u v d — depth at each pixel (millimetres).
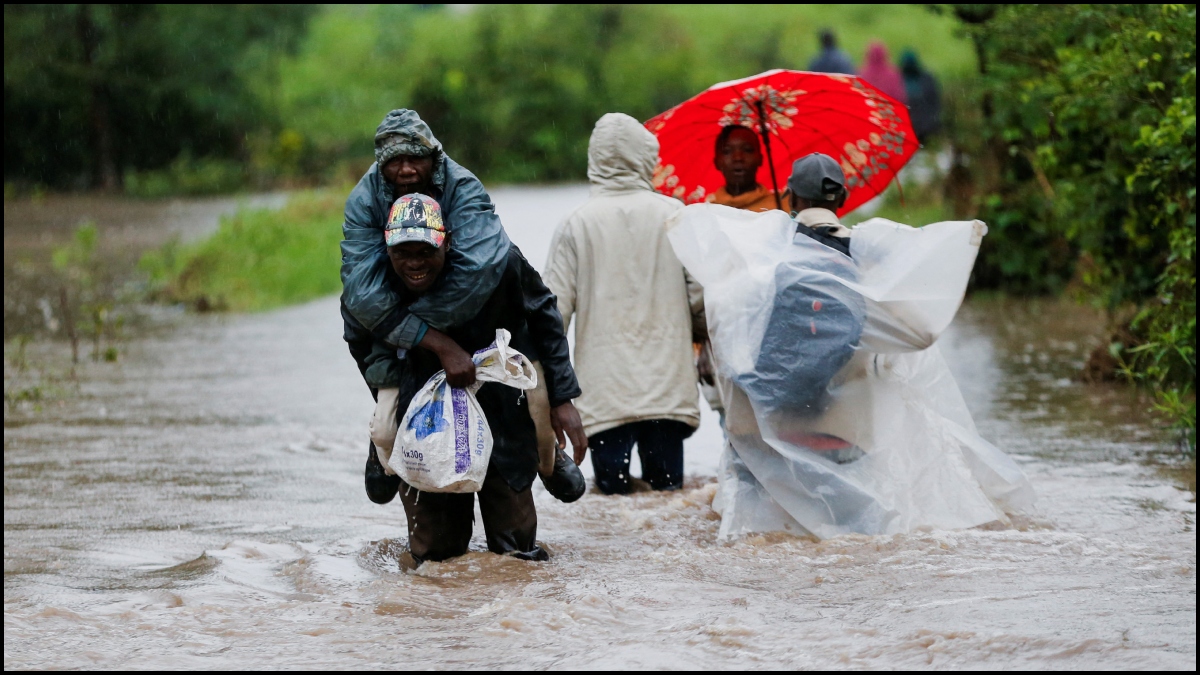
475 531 19719
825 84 23203
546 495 22219
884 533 18203
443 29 123000
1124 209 29578
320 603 15203
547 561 17375
